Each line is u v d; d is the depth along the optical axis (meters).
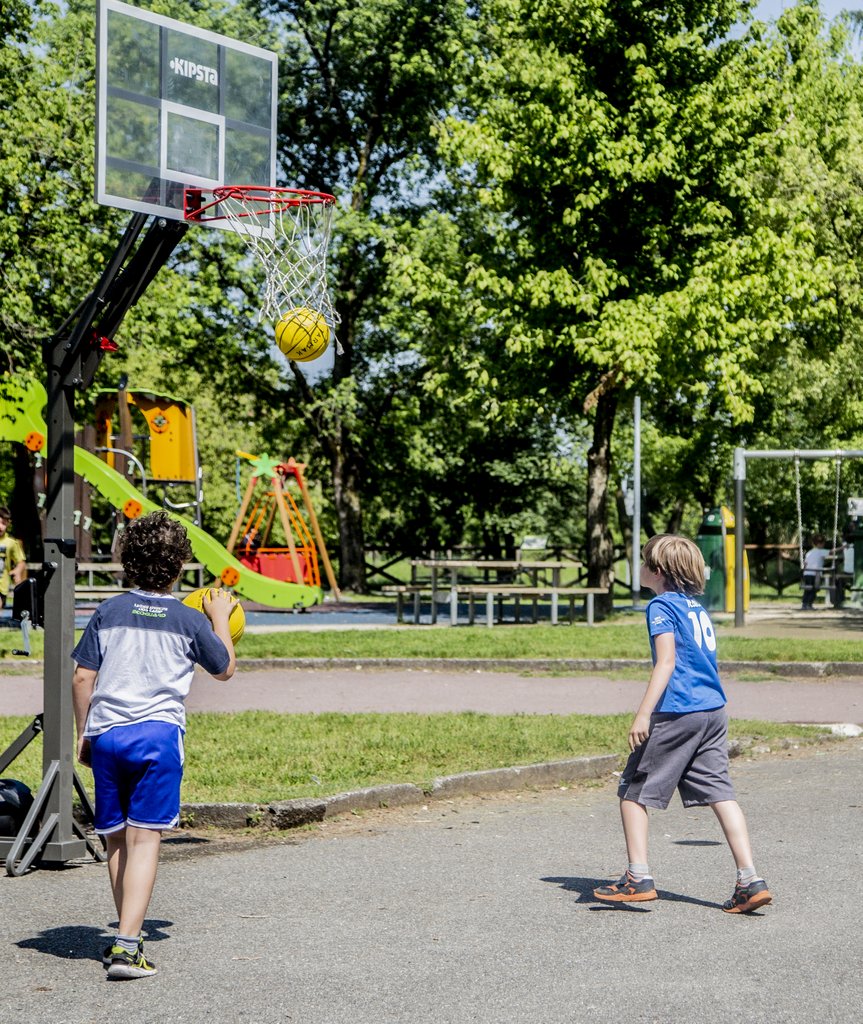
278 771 9.02
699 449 36.34
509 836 7.58
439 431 36.16
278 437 37.97
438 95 32.94
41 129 25.27
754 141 24.38
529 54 24.39
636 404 31.55
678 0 24.33
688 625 5.77
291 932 5.51
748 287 22.98
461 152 24.39
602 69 24.44
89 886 6.40
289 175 35.00
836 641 18.50
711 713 5.78
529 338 23.81
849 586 29.28
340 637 18.98
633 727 5.73
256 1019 4.40
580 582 37.69
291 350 9.05
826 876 6.47
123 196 7.99
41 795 6.82
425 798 8.66
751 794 8.81
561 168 23.80
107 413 28.50
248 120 8.80
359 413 36.34
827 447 32.53
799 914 5.75
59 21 27.67
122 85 7.96
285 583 25.50
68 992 4.70
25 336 24.91
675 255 24.28
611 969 4.94
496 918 5.71
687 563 5.84
